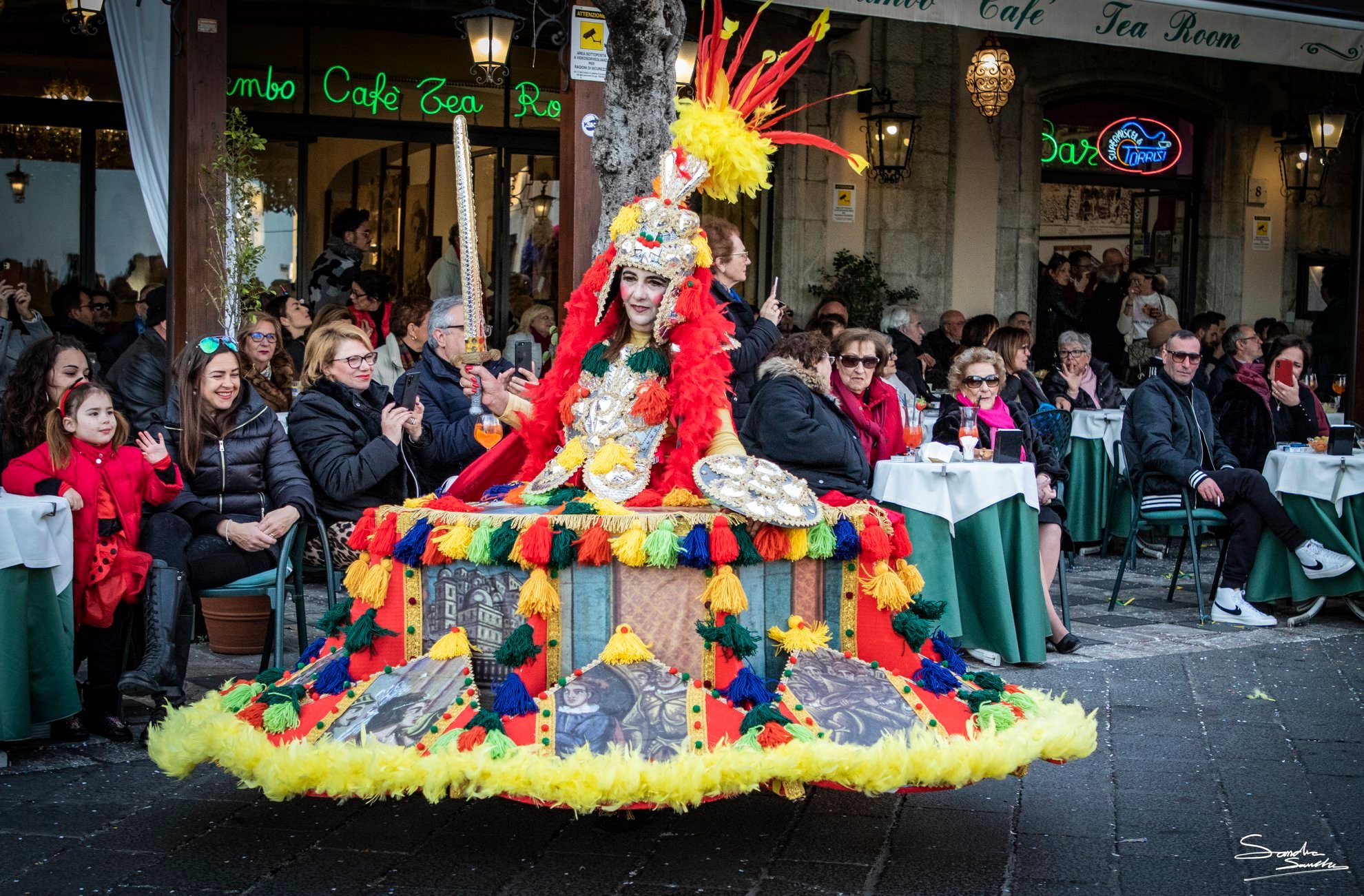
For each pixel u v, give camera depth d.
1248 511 7.46
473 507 3.93
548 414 4.23
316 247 12.04
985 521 6.20
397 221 12.26
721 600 3.58
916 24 13.47
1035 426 8.80
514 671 3.61
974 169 13.91
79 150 12.12
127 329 10.52
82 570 4.82
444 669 3.65
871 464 6.68
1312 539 7.46
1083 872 3.67
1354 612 7.61
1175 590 8.40
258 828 3.96
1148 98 14.84
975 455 6.65
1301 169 15.40
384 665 3.78
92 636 4.94
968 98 13.80
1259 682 5.98
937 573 6.19
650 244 3.98
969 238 13.95
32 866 3.64
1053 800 4.29
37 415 5.20
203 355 5.52
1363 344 11.45
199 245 8.55
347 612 3.94
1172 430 8.13
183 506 5.37
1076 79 14.27
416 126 12.21
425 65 12.18
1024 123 14.09
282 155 11.90
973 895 3.51
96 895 3.45
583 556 3.57
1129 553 7.96
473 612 3.69
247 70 11.73
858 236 13.44
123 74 9.54
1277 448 8.64
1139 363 13.44
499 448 4.38
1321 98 15.55
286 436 5.70
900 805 4.23
